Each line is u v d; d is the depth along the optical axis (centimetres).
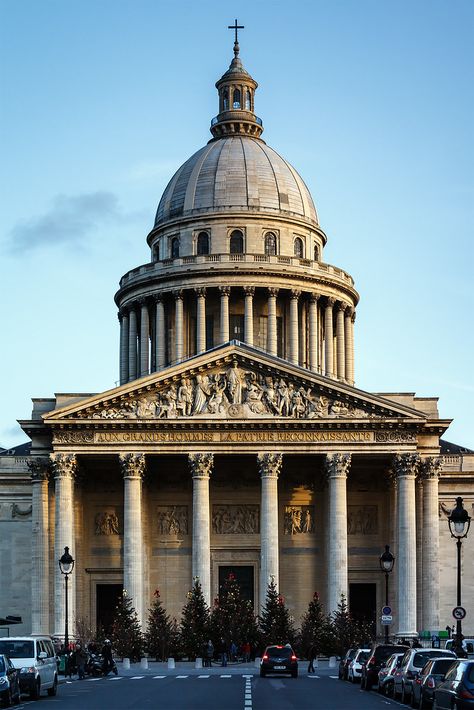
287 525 17875
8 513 18750
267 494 16525
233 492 18012
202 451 16575
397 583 16675
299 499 17950
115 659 16025
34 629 16950
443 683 6919
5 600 18550
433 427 17062
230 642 15812
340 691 10094
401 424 16625
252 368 16775
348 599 16912
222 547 17862
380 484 17975
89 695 9531
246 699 8850
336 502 16525
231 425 16575
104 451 16575
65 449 16588
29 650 9194
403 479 16625
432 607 16912
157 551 17875
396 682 8894
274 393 16712
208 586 16425
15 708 7944
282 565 17812
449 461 18875
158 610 16125
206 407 16638
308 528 17875
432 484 17100
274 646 13038
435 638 14438
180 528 17925
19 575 18612
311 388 16738
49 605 17000
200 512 16475
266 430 16625
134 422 16525
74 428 16600
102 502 17900
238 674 13612
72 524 16675
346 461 16588
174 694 9550
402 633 16312
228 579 16600
